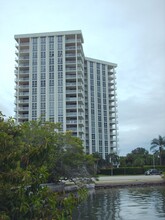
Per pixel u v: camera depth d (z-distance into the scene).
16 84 131.38
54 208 8.96
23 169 8.93
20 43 134.38
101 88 152.62
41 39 133.75
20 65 132.50
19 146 9.67
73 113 128.00
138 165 126.50
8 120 10.88
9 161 8.60
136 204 35.50
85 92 148.12
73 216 27.52
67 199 9.21
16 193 8.38
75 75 132.00
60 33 132.75
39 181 9.09
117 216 27.45
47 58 132.00
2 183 8.34
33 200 8.72
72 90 130.25
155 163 138.62
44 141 10.34
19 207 8.38
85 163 52.19
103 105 151.88
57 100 128.50
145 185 64.25
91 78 150.38
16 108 129.12
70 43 133.38
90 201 39.38
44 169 9.27
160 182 65.81
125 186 62.50
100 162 127.44
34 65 132.00
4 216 7.75
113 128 154.12
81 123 127.88
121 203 36.75
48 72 131.00
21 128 10.88
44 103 129.00
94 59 152.75
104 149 147.75
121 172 112.75
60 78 130.00
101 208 32.62
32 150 9.23
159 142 139.25
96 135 146.25
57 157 47.72
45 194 9.12
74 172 50.28
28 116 128.50
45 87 130.00
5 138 9.02
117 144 153.12
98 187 60.53
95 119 147.62
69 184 56.22
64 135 50.44
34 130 43.62
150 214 28.31
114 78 158.25
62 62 131.12
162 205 34.06
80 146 51.56
